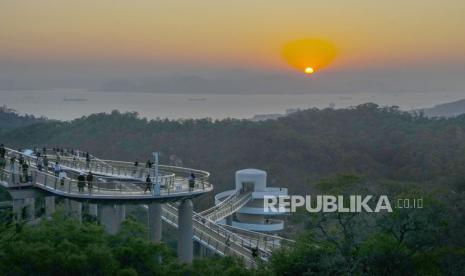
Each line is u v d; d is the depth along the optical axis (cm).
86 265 3534
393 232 4631
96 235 4050
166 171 7638
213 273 4109
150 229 5934
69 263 3481
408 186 5519
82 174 5716
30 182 5306
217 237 6581
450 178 10250
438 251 4619
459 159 14912
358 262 4481
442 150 16800
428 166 15562
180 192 5372
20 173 5400
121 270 3638
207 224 7062
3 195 7619
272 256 5041
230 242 6328
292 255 4709
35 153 7388
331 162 16950
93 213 6688
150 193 5225
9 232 4056
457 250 4606
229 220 9950
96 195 5069
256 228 9788
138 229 4506
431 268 4512
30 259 3488
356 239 4628
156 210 5931
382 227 4656
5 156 6569
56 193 5150
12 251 3512
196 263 4253
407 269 4569
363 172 16038
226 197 10862
